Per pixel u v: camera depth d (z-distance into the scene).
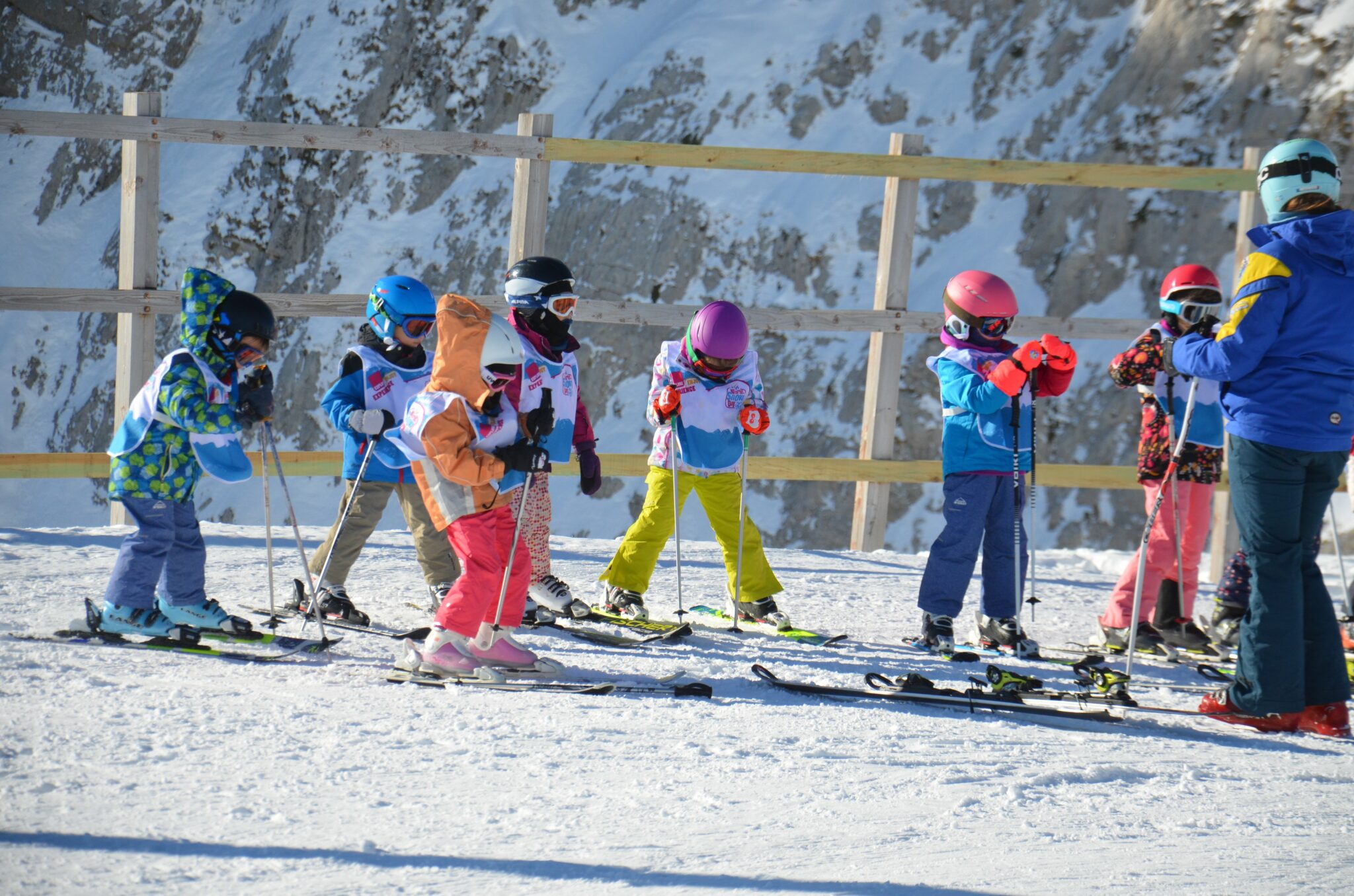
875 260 45.38
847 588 16.48
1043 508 39.53
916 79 48.72
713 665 10.86
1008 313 12.68
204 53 61.38
